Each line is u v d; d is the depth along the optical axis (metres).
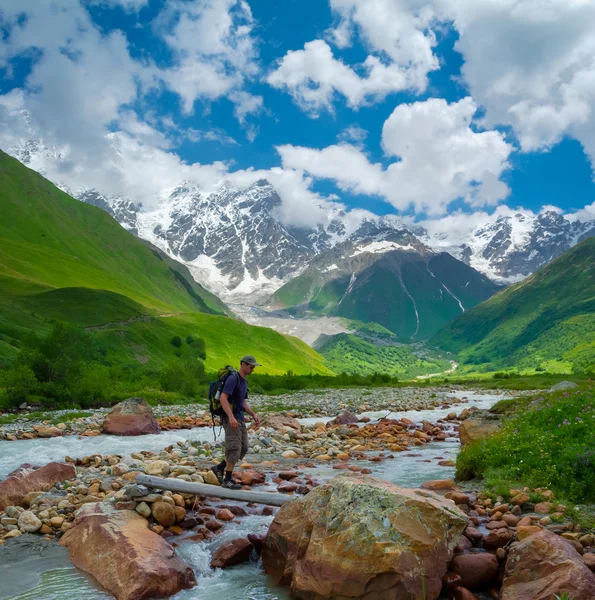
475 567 7.94
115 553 8.55
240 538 9.67
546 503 10.68
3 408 40.41
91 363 53.53
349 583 7.40
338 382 97.19
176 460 17.55
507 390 72.19
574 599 6.53
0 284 172.00
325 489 8.96
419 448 21.95
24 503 12.02
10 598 7.77
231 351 191.75
